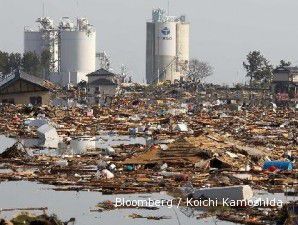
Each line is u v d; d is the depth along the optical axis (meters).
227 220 110.31
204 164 156.12
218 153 163.88
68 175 148.12
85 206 120.00
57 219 105.44
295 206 109.19
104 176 145.12
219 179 140.62
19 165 162.88
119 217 112.69
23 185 138.62
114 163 159.75
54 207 119.25
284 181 140.00
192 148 166.38
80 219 111.38
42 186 137.75
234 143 192.38
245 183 137.62
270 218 110.38
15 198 126.44
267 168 154.00
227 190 121.31
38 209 117.69
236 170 152.12
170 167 156.00
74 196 128.00
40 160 168.88
